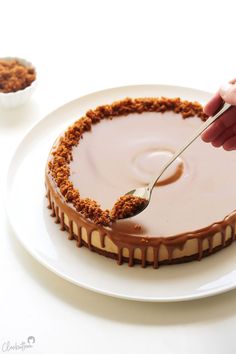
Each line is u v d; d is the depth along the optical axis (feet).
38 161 2.74
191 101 2.91
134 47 3.46
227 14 3.70
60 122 2.90
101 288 2.27
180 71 3.29
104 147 2.62
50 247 2.42
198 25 3.62
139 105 2.77
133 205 2.34
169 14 3.71
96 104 2.97
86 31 3.60
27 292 2.32
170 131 2.68
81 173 2.51
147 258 2.33
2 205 2.60
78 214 2.37
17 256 2.43
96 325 2.22
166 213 2.36
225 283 2.28
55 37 3.56
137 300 2.22
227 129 2.46
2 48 3.48
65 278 2.28
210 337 2.18
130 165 2.54
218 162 2.53
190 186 2.45
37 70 3.13
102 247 2.36
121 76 3.26
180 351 2.15
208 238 2.32
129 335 2.19
